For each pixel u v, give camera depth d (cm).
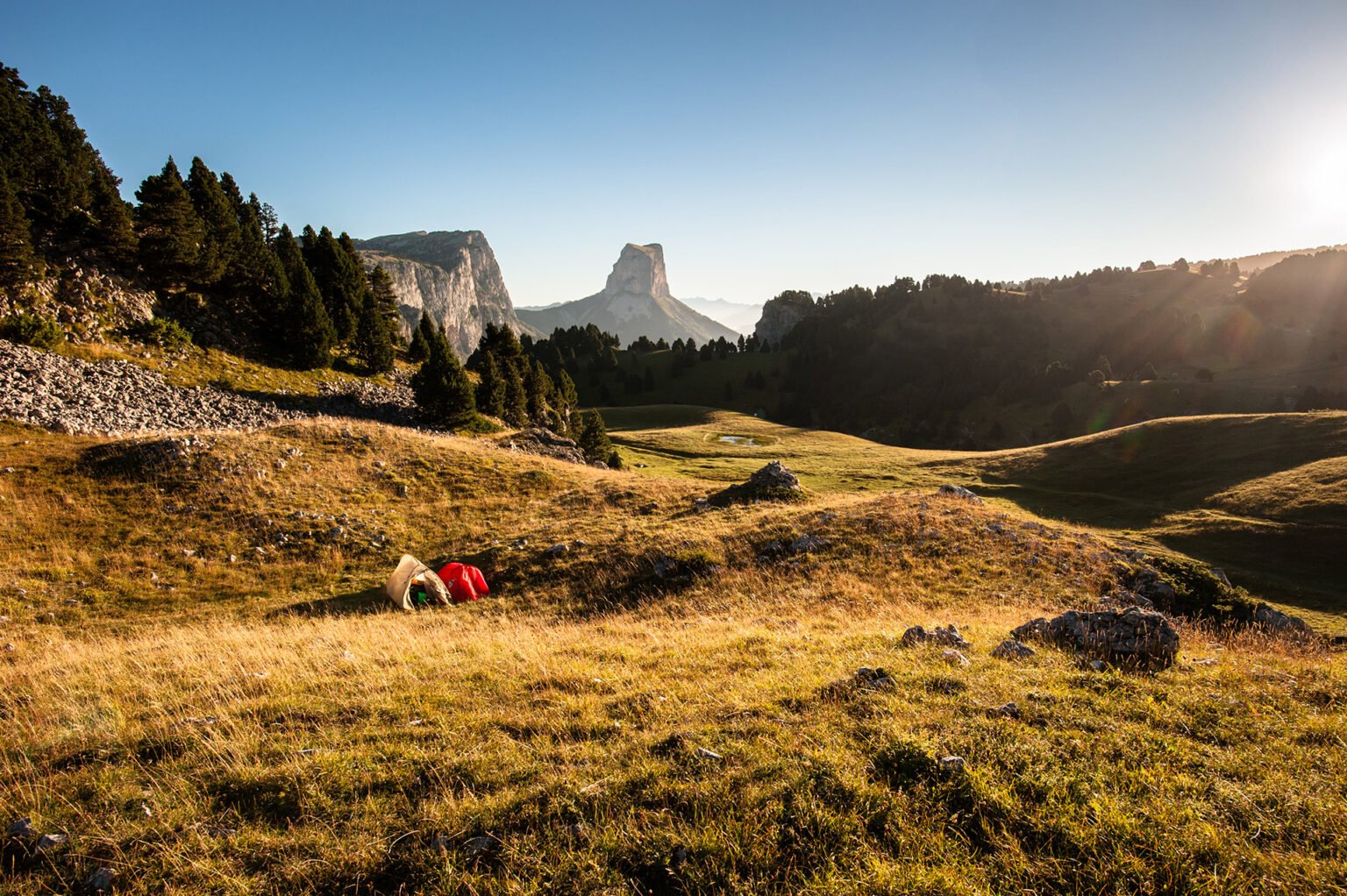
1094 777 582
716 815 561
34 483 2798
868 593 1853
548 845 534
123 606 2144
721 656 1108
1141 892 450
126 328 4800
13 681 1095
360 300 7131
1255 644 1333
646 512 3044
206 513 2802
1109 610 1091
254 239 6688
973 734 677
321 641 1423
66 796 657
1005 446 16962
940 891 455
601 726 787
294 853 551
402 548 2752
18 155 4828
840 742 681
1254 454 5869
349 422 4047
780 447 10706
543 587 2181
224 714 858
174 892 512
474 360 10831
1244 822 520
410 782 658
